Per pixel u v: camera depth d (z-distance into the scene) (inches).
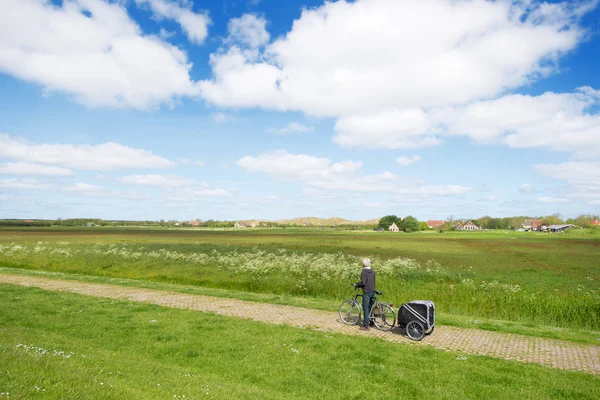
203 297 641.6
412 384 288.7
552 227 6628.9
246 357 334.6
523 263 1526.8
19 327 375.2
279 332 418.3
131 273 1065.5
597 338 453.1
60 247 1585.9
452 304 744.3
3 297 550.0
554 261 1604.3
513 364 342.3
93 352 300.4
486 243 2896.2
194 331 407.8
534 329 496.1
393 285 887.7
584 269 1333.7
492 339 436.8
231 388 252.2
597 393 279.3
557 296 808.9
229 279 973.2
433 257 1720.0
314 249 1902.1
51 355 260.8
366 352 360.5
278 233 4790.8
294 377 294.4
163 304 566.6
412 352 369.4
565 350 398.6
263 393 251.1
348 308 498.6
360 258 1365.7
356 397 263.6
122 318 454.9
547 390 283.0
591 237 4042.8
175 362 315.0
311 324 477.7
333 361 334.3
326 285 871.7
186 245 1932.8
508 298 765.3
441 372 315.9
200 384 250.2
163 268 1125.1
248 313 526.3
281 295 766.5
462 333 461.4
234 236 3545.8
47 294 593.0
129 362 282.5
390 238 3570.4
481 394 273.3
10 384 190.9
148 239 2689.5
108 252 1402.6
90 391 201.8
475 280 1053.2
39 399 181.3
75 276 846.5
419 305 426.0
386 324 469.7
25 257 1298.0
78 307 505.7
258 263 1087.0
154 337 380.5
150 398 208.8
